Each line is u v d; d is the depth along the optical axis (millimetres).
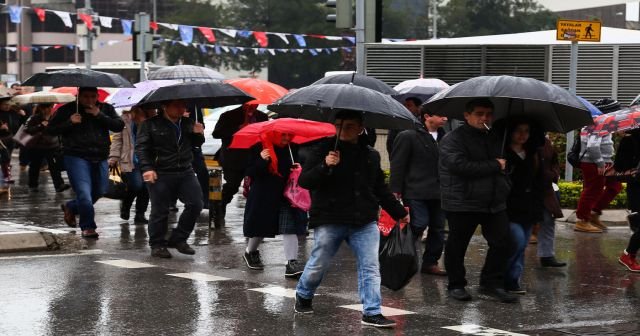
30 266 15164
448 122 18875
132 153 20266
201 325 11398
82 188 18266
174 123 16344
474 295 13562
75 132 18266
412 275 12594
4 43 101750
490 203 12945
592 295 13758
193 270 15164
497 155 12992
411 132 15195
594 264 16312
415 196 15172
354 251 11711
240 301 12773
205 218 21984
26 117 33656
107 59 101938
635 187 16797
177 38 92062
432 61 26297
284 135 14484
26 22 98750
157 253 16297
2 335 10844
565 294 13820
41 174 34094
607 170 17375
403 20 99438
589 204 19719
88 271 14828
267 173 14711
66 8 99250
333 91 11391
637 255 17156
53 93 27406
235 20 95938
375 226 11703
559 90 12656
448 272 13344
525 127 13250
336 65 92250
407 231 12633
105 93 22797
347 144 11539
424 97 19250
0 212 22922
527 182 13477
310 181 11398
